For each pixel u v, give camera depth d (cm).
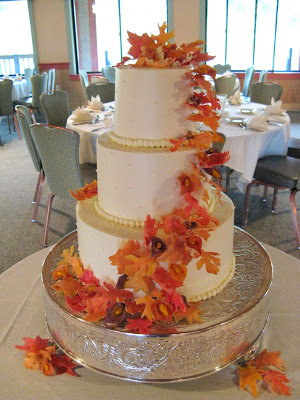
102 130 317
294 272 158
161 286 99
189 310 104
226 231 116
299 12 773
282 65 821
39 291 149
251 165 296
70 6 813
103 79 591
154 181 108
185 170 109
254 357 114
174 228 101
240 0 781
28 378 110
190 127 115
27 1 809
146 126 110
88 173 310
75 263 123
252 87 473
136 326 97
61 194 279
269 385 106
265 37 805
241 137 291
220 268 117
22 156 551
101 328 99
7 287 152
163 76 105
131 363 100
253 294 114
